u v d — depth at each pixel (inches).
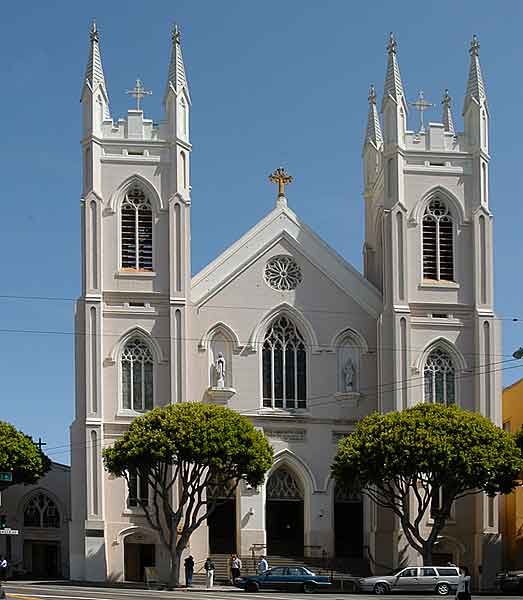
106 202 4178.2
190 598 2733.8
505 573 3659.0
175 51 4286.4
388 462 3656.5
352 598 2935.5
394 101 4335.6
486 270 4318.4
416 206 4320.9
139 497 4052.7
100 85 4232.3
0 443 4050.2
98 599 2593.5
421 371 4239.7
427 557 3737.7
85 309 4077.3
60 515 4606.3
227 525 4133.9
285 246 4296.3
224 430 3656.5
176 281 4153.5
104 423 4062.5
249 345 4212.6
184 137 4254.4
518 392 4584.2
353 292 4315.9
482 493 4158.5
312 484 4183.1
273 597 2925.7
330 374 4259.4
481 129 4377.5
